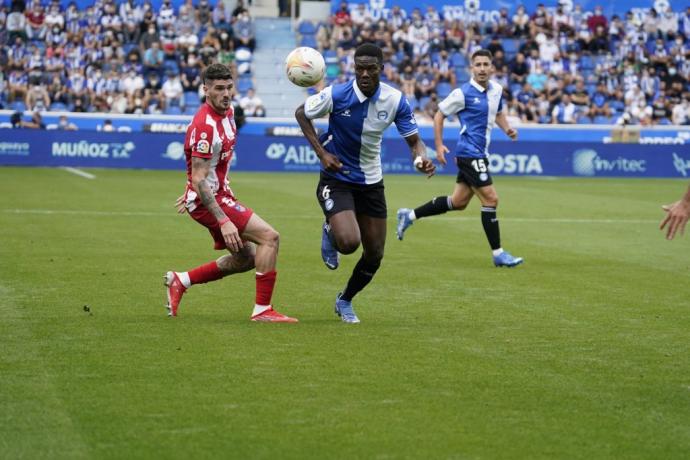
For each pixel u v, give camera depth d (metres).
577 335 10.81
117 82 42.75
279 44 47.22
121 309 11.80
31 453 6.67
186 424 7.34
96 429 7.19
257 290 11.25
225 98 10.62
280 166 39.00
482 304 12.74
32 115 39.53
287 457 6.68
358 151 11.03
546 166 40.09
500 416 7.68
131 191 28.59
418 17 47.12
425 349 9.95
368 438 7.10
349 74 45.59
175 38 45.00
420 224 22.73
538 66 46.25
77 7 45.28
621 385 8.66
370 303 12.69
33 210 23.14
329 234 12.09
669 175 40.53
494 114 16.75
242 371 8.88
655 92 47.00
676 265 16.67
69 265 15.19
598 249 18.72
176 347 9.77
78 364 9.01
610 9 49.41
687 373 9.13
